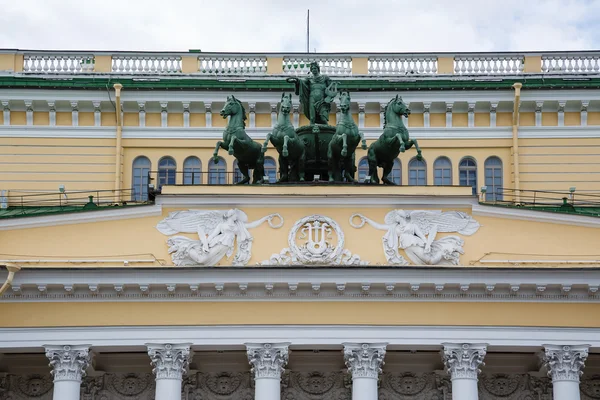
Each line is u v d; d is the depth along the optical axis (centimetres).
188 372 4784
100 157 5381
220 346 4528
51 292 4528
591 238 4600
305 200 4616
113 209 4609
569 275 4503
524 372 4909
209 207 4619
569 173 5362
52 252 4578
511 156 5381
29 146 5375
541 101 5378
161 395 4484
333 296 4528
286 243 4588
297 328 4512
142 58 5503
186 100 5391
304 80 5000
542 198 5253
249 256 4572
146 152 5403
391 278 4488
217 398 4878
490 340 4516
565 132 5394
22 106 5394
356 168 4959
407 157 5378
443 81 5388
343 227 4603
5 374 4875
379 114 5412
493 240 4597
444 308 4534
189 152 5403
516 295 4538
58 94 5375
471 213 4622
